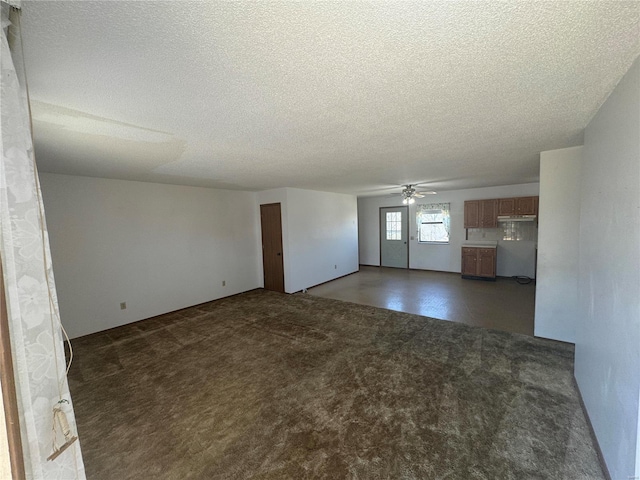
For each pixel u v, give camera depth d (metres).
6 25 0.79
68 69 1.22
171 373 2.78
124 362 3.03
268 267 6.16
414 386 2.44
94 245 3.88
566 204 3.01
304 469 1.65
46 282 0.90
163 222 4.64
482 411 2.10
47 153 2.58
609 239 1.60
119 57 1.14
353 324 3.99
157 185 4.55
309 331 3.78
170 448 1.84
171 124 1.92
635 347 1.24
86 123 1.87
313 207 6.34
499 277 6.70
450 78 1.40
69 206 3.66
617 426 1.42
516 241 6.49
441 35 1.06
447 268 7.40
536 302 3.28
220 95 1.52
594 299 1.88
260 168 3.54
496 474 1.58
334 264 7.04
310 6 0.89
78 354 3.24
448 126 2.13
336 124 2.02
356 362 2.89
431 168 3.89
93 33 0.98
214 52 1.13
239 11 0.90
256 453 1.78
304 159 3.10
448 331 3.64
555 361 2.79
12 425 0.68
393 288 6.02
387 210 8.34
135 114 1.74
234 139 2.30
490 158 3.31
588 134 2.10
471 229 6.97
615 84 1.49
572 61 1.26
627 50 1.17
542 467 1.62
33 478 0.83
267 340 3.52
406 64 1.26
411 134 2.31
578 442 1.79
